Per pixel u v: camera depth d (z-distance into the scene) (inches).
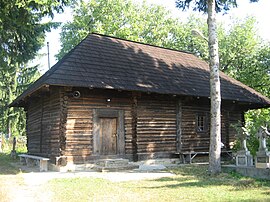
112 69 560.4
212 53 453.1
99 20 1354.6
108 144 538.6
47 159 492.4
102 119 539.2
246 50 1234.0
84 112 520.7
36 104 658.8
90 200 275.3
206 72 763.4
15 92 1256.2
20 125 1359.5
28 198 285.0
